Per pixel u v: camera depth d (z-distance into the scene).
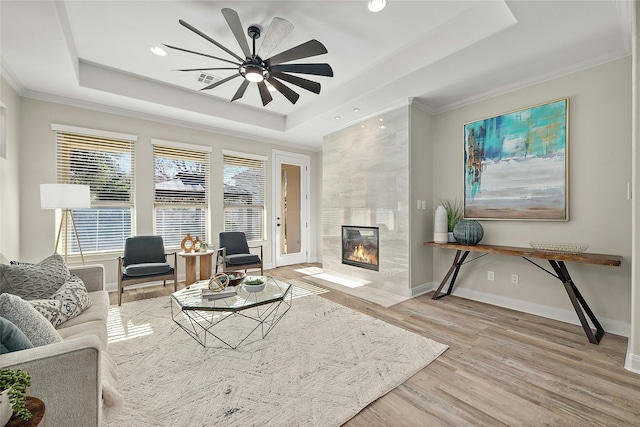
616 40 2.35
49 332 1.26
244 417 1.53
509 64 2.74
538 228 3.00
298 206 6.11
